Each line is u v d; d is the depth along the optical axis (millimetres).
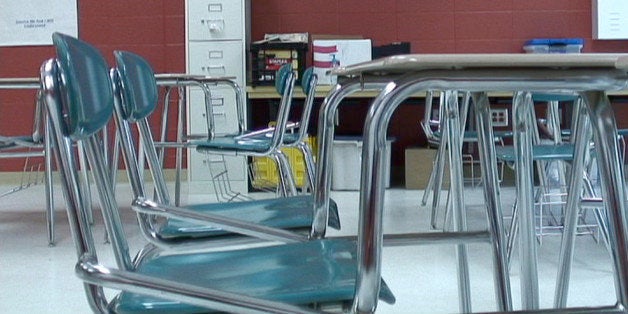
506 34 5645
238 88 3662
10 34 5734
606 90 916
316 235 1496
